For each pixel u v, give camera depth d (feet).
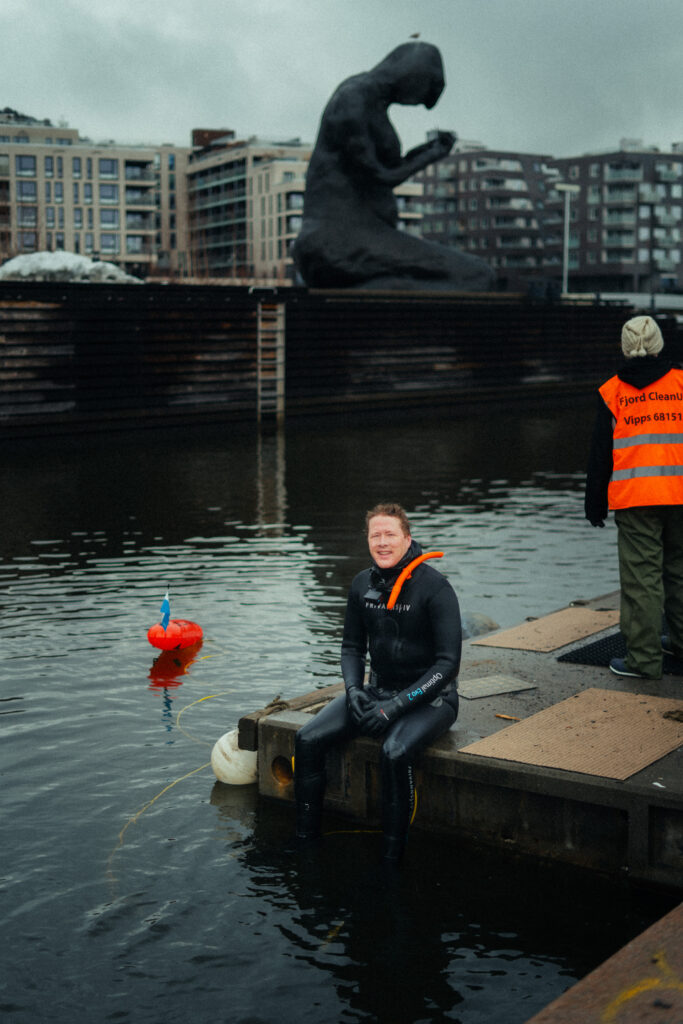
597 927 12.85
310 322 95.86
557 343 120.78
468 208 394.32
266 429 88.84
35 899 13.37
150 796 16.55
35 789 16.72
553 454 69.36
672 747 14.97
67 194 339.16
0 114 357.00
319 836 15.40
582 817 14.16
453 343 109.29
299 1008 11.26
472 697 17.52
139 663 23.45
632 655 18.40
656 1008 8.18
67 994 11.49
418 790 15.49
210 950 12.32
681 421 17.67
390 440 79.30
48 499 49.93
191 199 404.77
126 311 82.23
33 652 24.34
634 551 18.13
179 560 35.32
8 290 75.20
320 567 34.12
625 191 362.74
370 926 12.87
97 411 81.56
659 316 133.39
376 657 15.92
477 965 12.04
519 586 31.01
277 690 21.59
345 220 106.63
